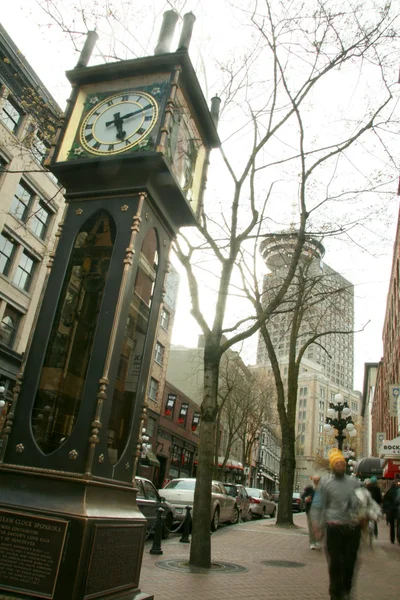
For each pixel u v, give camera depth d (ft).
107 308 13.92
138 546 13.66
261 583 23.47
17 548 11.28
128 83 17.02
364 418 376.68
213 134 20.51
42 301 14.53
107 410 13.14
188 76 17.22
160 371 123.85
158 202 16.38
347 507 17.06
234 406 134.00
